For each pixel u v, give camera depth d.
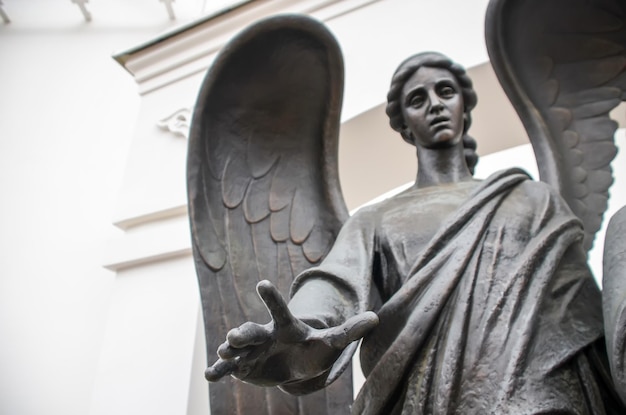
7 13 5.74
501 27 1.85
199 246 1.71
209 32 4.18
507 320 1.15
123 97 5.04
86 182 4.61
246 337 0.95
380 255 1.44
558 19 1.89
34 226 4.44
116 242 3.49
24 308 4.05
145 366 2.97
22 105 5.13
